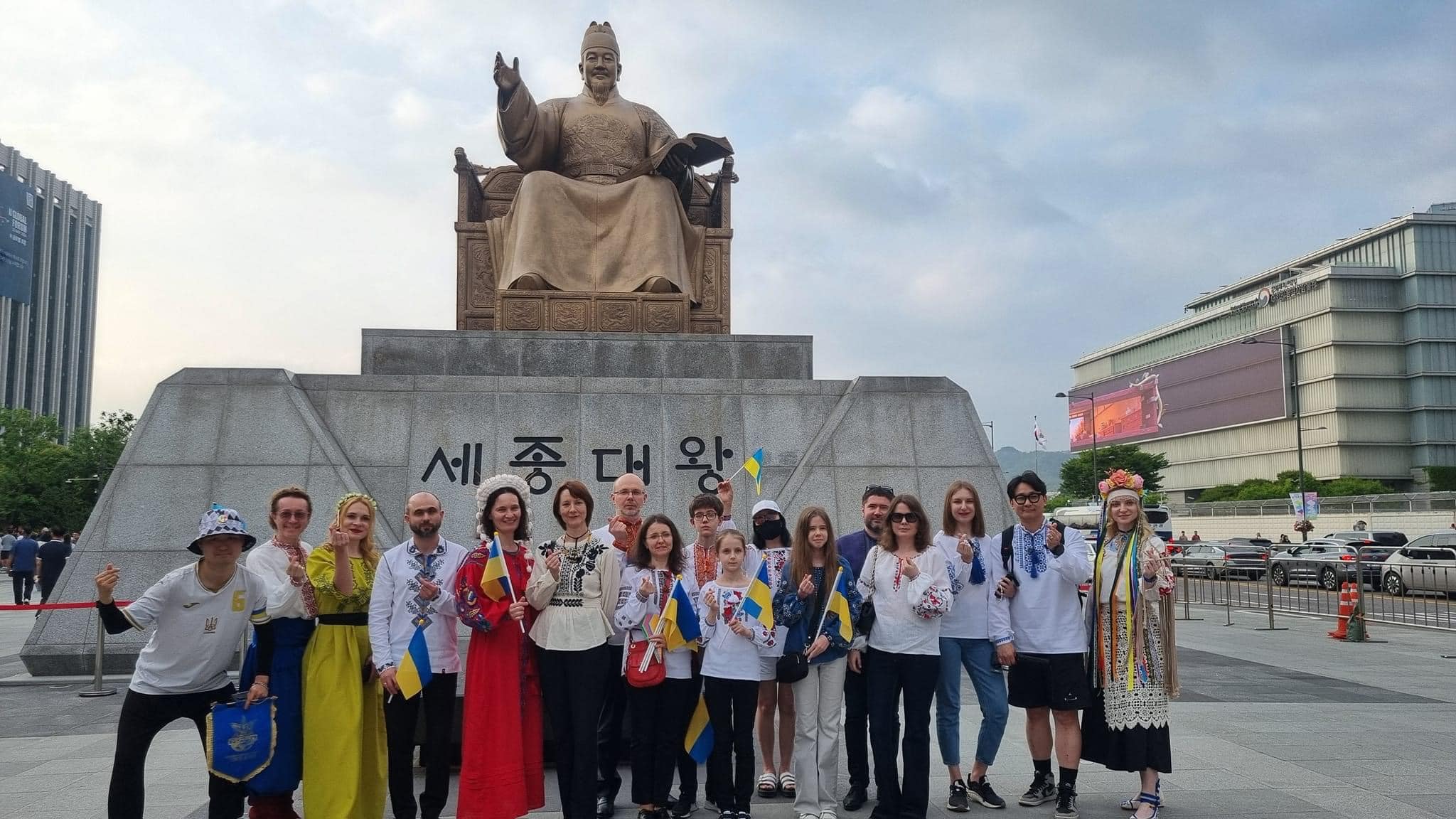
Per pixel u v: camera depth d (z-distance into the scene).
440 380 10.90
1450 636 14.45
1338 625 14.12
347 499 5.09
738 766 5.51
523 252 11.64
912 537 5.59
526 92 12.18
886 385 11.44
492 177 13.09
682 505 10.72
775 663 5.81
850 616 5.50
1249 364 76.50
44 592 19.30
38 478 46.00
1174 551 31.31
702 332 12.27
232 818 4.77
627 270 11.91
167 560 9.91
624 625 5.38
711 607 5.57
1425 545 23.58
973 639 5.94
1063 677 5.58
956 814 5.70
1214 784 6.18
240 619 4.80
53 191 88.19
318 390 10.81
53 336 88.06
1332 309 68.75
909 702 5.43
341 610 5.03
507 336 11.30
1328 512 43.66
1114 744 5.55
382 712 5.18
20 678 9.70
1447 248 68.38
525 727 5.20
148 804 5.78
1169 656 5.53
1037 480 5.90
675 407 11.09
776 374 11.68
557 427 10.84
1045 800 5.91
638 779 5.44
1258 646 13.13
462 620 5.07
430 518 5.16
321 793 4.75
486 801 4.95
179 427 10.39
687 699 5.68
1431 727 7.91
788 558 5.70
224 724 4.65
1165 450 87.62
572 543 5.41
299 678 4.94
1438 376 67.06
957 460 11.23
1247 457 76.88
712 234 12.54
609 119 12.91
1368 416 67.75
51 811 5.61
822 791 5.58
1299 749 7.12
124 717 4.71
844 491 10.92
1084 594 6.49
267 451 10.35
